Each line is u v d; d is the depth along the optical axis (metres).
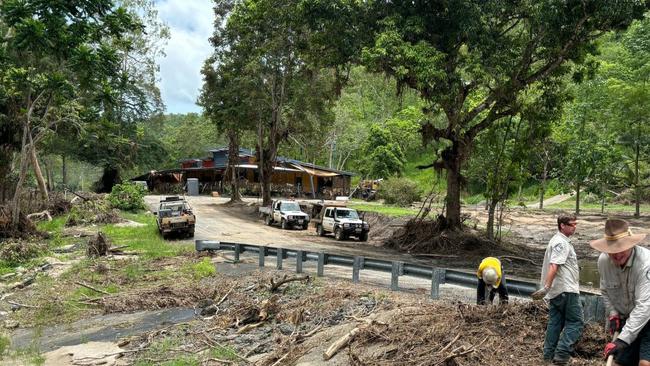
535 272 18.22
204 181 73.56
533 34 22.20
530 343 6.46
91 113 27.62
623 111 35.66
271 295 12.65
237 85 40.25
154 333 10.77
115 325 11.80
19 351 9.97
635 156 40.44
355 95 86.19
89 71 18.72
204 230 29.78
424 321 7.71
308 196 69.75
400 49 19.83
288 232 30.48
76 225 29.94
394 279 12.24
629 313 4.98
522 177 25.28
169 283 15.16
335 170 70.00
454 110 23.45
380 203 53.25
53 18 16.80
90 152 54.84
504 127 27.53
